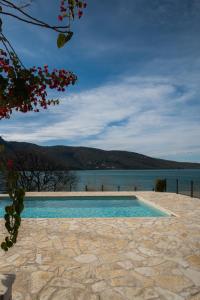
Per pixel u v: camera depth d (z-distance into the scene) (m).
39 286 4.86
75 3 2.00
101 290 4.71
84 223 10.12
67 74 2.47
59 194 19.14
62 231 8.88
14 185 1.78
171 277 5.24
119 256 6.44
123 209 16.42
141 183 72.81
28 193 19.56
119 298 4.45
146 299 4.41
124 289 4.76
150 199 17.05
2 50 2.07
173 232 8.74
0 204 17.14
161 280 5.11
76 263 5.97
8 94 1.96
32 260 6.14
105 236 8.24
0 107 2.08
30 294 4.57
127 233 8.62
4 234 8.31
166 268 5.69
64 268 5.68
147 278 5.20
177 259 6.23
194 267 5.75
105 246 7.22
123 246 7.23
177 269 5.64
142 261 6.11
